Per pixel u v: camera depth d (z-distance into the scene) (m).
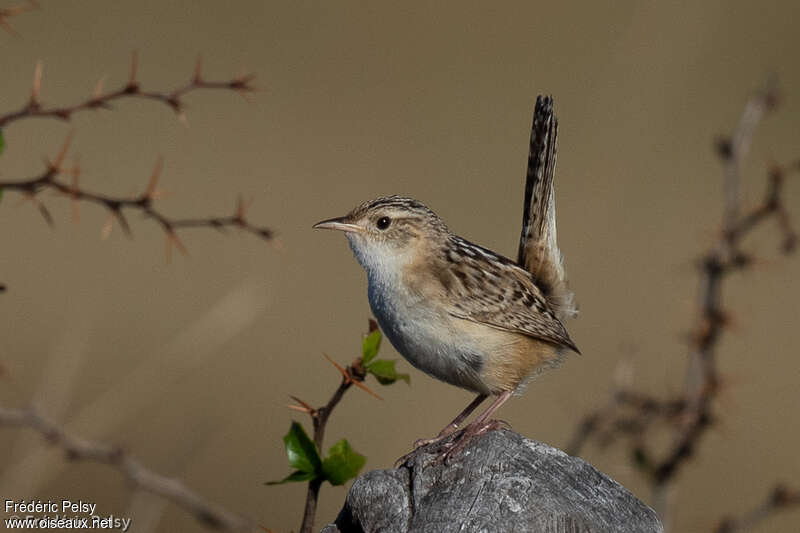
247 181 19.33
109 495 12.12
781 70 23.09
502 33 24.77
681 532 8.21
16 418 4.40
